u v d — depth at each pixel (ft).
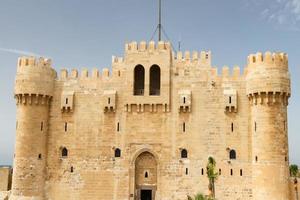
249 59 202.08
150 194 209.15
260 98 193.88
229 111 202.69
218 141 201.46
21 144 206.80
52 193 208.54
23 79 210.38
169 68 210.59
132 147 207.31
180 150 203.41
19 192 202.80
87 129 212.02
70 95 214.69
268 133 190.19
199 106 206.08
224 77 207.51
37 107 211.00
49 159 211.82
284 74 195.00
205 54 211.41
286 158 191.11
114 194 204.74
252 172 194.08
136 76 223.71
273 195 184.85
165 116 207.51
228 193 196.03
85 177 207.92
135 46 215.31
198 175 199.72
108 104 210.38
